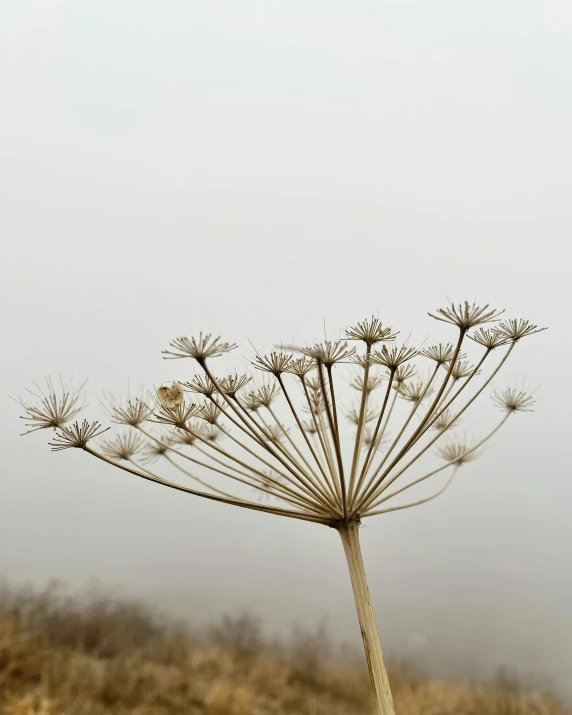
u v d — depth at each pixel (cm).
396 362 35
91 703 69
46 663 76
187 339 35
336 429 34
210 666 111
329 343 34
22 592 103
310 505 36
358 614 34
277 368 36
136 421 39
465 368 40
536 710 101
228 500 35
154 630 125
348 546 35
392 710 32
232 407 35
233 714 82
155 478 35
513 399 43
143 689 81
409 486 37
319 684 116
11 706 59
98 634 102
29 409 34
